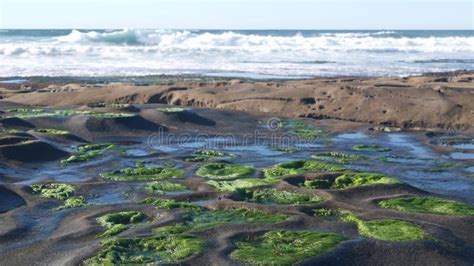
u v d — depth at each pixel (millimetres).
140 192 15984
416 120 28031
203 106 33000
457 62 60469
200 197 15258
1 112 27109
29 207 14719
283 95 32594
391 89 32156
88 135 24297
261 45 73750
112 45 71250
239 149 22641
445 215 13781
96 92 35188
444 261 11195
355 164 20219
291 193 15508
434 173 19078
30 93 35594
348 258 11133
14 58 58625
